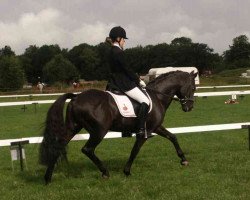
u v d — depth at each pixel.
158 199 6.52
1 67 66.62
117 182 7.57
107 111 7.54
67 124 7.65
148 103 7.86
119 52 7.70
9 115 22.45
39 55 125.50
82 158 10.26
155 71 50.84
